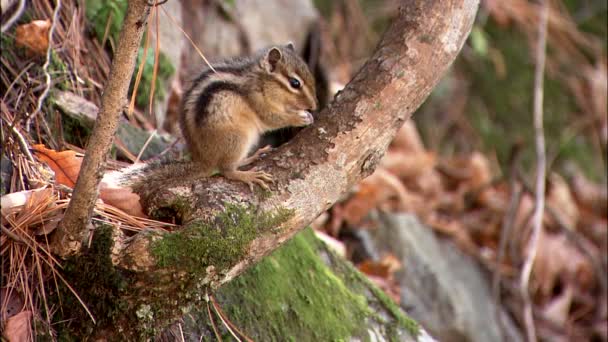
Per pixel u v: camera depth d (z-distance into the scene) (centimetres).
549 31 2142
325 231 1420
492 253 1747
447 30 839
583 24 2220
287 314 949
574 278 1794
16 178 838
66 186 812
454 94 2042
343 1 1944
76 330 724
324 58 1733
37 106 958
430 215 1672
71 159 821
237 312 903
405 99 827
